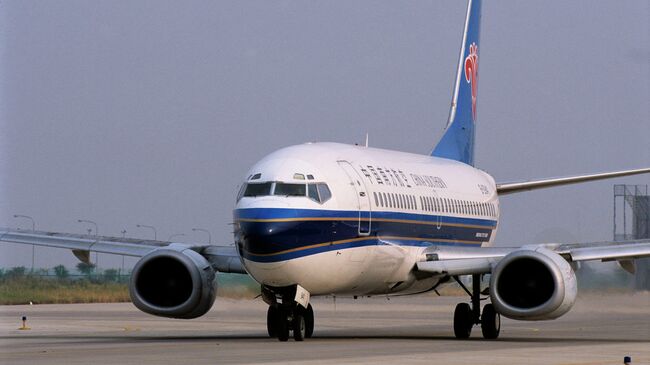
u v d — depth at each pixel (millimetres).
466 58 149625
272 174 93250
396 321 149875
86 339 100062
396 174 109625
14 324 132125
